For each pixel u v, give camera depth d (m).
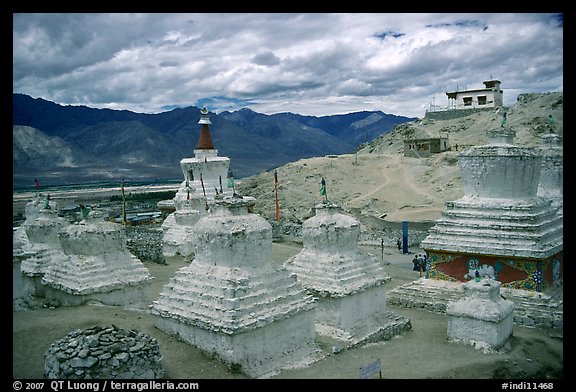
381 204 66.19
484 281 23.30
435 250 29.89
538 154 29.97
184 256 39.41
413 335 24.09
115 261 25.72
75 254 25.09
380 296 24.73
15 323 20.50
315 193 72.62
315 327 21.52
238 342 17.73
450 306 23.41
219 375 17.30
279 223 51.50
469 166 30.33
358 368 19.36
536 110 90.19
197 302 19.16
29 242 30.81
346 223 24.33
